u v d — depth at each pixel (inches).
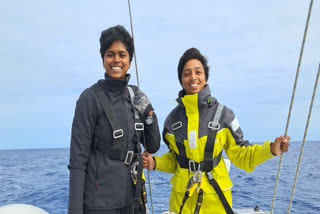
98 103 66.5
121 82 68.7
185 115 89.0
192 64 88.9
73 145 63.4
